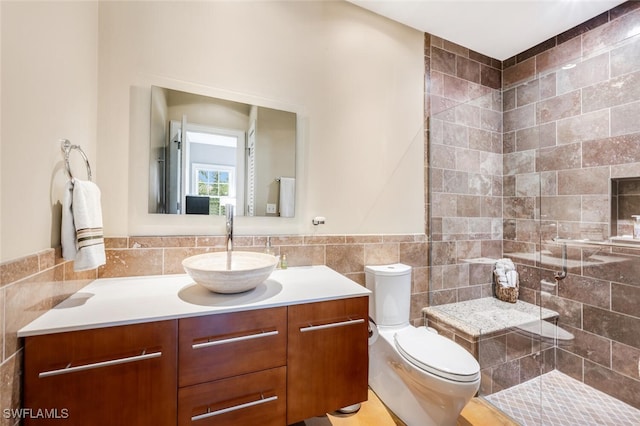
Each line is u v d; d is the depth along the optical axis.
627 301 1.65
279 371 1.06
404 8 1.89
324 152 1.79
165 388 0.89
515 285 2.25
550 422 1.51
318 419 1.46
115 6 1.33
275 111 1.65
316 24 1.76
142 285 1.23
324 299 1.14
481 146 2.37
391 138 2.00
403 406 1.45
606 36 1.88
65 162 1.03
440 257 2.16
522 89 2.32
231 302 1.05
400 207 2.03
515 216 2.35
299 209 1.72
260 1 1.61
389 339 1.60
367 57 1.92
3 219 0.70
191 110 1.46
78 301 1.01
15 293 0.74
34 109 0.84
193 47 1.46
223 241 1.51
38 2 0.85
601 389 1.73
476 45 2.30
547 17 1.96
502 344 1.84
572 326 1.91
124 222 1.34
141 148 1.37
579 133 1.94
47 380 0.77
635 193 1.67
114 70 1.32
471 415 1.57
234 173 1.55
